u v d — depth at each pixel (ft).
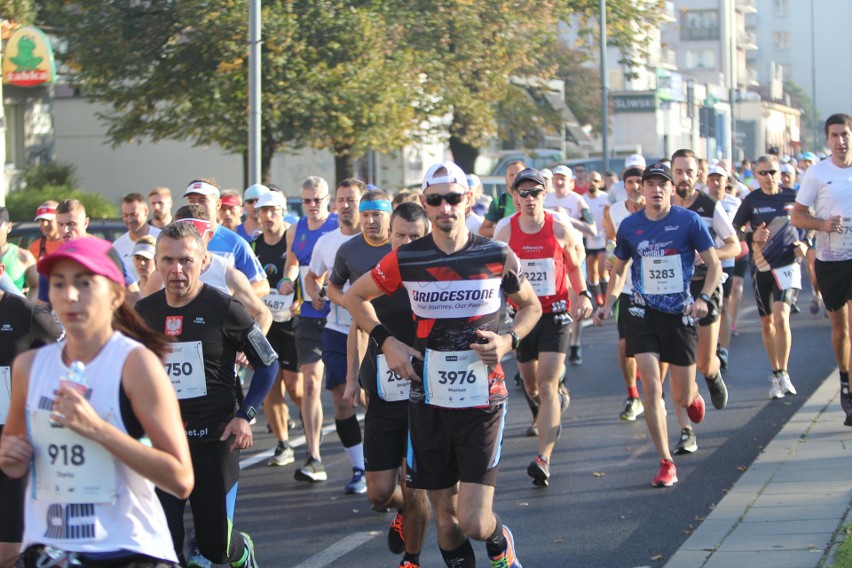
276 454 43.47
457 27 132.98
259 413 55.21
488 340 24.23
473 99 141.08
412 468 25.30
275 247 46.32
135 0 122.93
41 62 93.71
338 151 130.31
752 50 510.58
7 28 97.04
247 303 32.12
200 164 179.11
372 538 33.14
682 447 42.34
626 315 38.63
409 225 29.37
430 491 25.45
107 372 16.43
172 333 25.95
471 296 24.72
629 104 251.19
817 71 526.98
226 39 111.75
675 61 417.49
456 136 158.40
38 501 16.81
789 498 33.76
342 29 115.44
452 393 24.52
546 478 37.99
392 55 122.01
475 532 23.97
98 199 133.08
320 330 41.14
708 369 43.27
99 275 16.46
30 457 16.74
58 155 182.19
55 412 15.96
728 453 42.14
